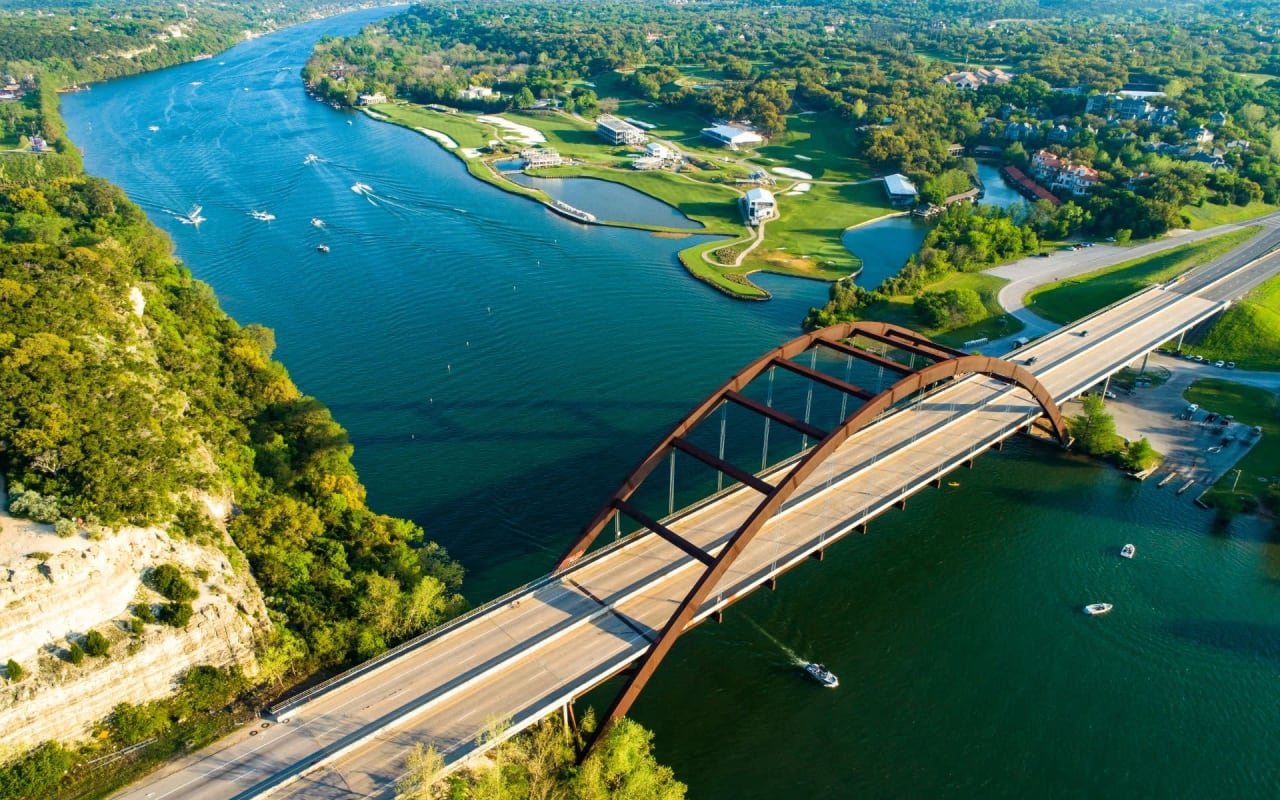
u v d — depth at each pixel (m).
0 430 78.19
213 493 89.56
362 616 82.94
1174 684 88.00
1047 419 127.50
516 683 74.88
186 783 66.06
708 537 94.25
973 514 113.88
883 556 105.25
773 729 81.75
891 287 185.88
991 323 173.12
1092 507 115.88
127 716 69.94
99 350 101.31
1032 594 99.50
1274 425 136.50
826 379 94.88
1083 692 86.62
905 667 88.94
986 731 82.12
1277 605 99.12
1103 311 162.62
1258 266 190.62
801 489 102.69
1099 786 77.19
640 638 80.38
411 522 102.12
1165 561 105.75
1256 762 79.75
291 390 124.50
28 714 65.69
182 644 73.56
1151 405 143.50
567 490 116.06
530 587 85.56
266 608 82.81
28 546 70.06
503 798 66.62
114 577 72.06
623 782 73.06
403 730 70.31
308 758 67.75
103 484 76.00
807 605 96.75
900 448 112.06
